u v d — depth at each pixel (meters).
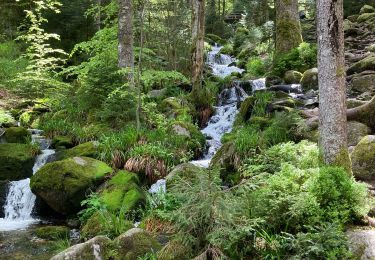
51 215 8.52
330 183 5.04
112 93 10.30
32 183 8.37
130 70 10.42
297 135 8.06
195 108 12.37
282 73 13.64
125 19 11.26
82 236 6.53
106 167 8.55
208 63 20.47
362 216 4.98
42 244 6.66
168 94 13.61
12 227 7.76
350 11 20.14
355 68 11.25
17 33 18.84
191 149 9.85
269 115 9.87
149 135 9.73
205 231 4.80
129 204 7.40
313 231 4.77
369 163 6.30
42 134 11.48
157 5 17.00
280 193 5.09
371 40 14.60
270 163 6.82
